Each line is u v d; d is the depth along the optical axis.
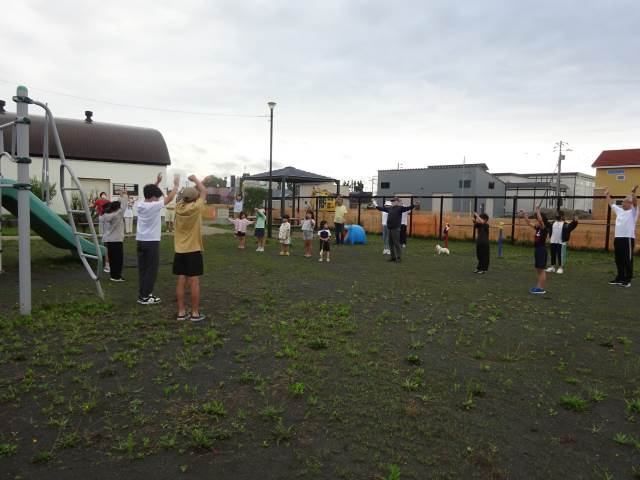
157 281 9.17
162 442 3.18
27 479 2.77
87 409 3.63
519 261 14.10
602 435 3.42
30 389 3.99
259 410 3.69
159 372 4.43
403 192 52.88
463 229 20.92
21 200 6.17
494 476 2.88
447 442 3.27
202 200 6.12
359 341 5.50
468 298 8.22
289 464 2.97
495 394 4.09
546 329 6.27
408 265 12.72
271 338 5.52
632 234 9.87
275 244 18.09
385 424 3.50
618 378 4.54
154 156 28.72
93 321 6.07
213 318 6.38
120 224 9.02
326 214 27.09
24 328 5.68
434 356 5.06
